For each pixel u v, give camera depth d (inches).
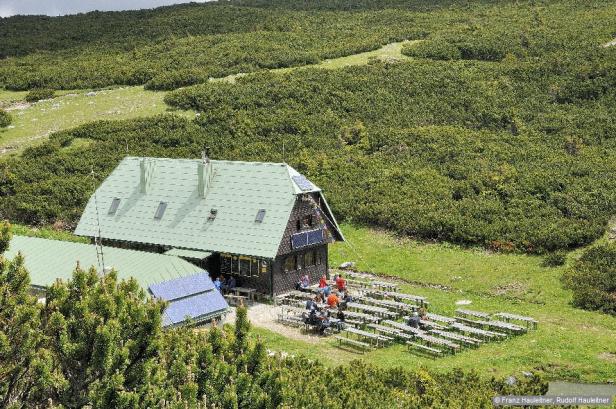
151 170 1836.9
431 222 1946.4
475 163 2368.4
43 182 2401.6
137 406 611.8
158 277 1365.7
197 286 1344.7
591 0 4564.5
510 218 1940.2
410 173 2343.8
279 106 3026.6
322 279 1611.7
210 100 3068.4
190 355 719.7
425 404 895.7
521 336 1341.0
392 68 3435.0
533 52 3550.7
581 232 1776.6
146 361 646.5
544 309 1502.2
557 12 4350.4
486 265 1745.8
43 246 1579.7
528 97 3034.0
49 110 3115.2
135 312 653.9
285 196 1619.1
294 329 1401.3
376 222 2066.9
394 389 954.1
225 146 2674.7
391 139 2662.4
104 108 3122.5
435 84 3198.8
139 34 4534.9
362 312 1480.1
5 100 3292.3
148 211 1775.3
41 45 4443.9
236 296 1540.4
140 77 3491.6
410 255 1866.4
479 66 3412.9
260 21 4660.4
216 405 682.2
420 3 5201.8
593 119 2721.5
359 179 2353.6
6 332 616.1
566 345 1286.9
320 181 2361.0
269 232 1583.4
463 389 983.6
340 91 3157.0
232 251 1596.9
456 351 1278.3
